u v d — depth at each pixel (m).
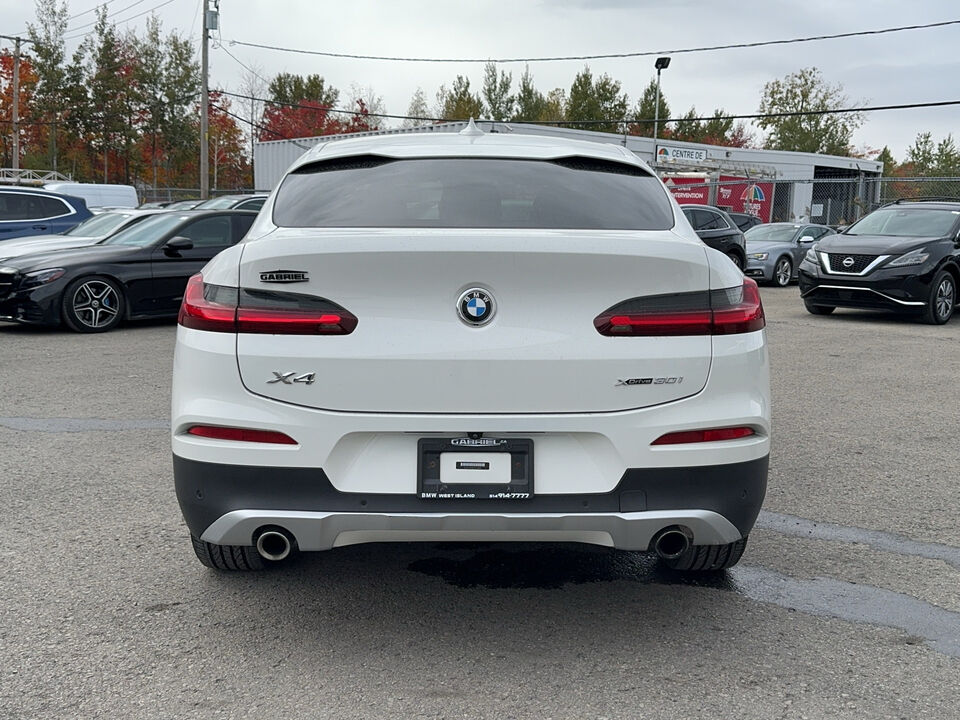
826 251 12.73
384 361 2.78
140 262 11.00
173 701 2.73
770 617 3.35
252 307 2.83
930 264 12.06
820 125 60.78
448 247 2.75
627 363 2.82
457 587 3.60
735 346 2.92
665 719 2.64
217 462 2.86
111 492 4.73
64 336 10.44
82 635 3.16
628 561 3.89
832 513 4.53
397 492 2.83
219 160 65.00
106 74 56.16
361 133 32.62
